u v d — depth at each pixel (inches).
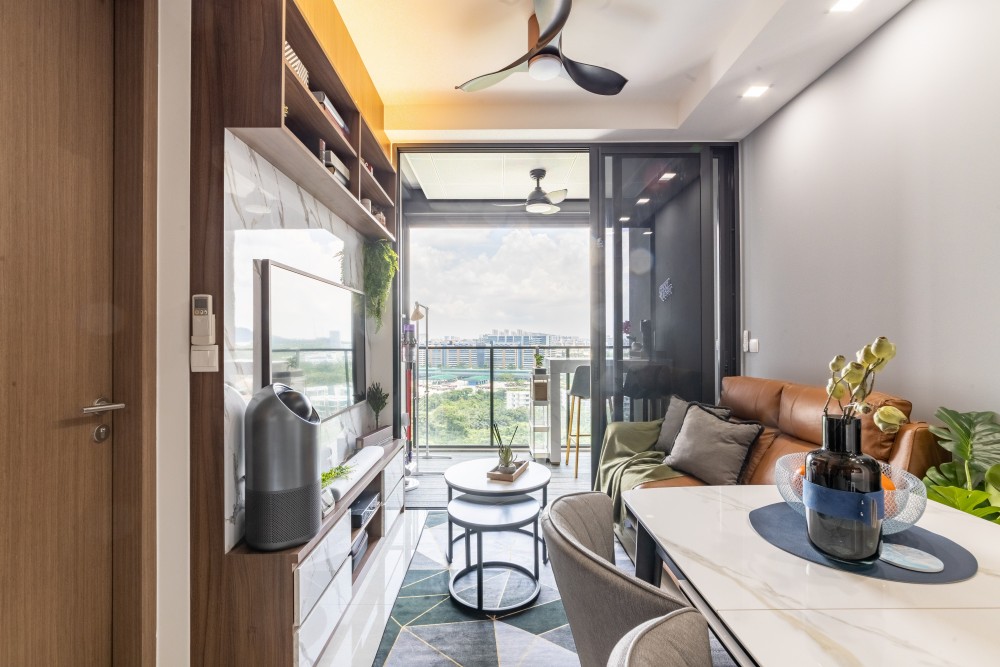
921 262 75.2
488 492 88.6
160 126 57.8
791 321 111.3
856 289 89.9
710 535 42.5
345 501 75.5
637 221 136.9
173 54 57.9
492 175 171.5
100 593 53.7
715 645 73.7
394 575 92.8
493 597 85.2
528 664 67.9
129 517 55.5
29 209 46.3
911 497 37.1
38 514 46.9
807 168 105.0
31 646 46.1
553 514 39.6
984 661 25.4
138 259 56.1
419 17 89.9
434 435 200.4
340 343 99.6
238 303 61.7
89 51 52.7
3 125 43.9
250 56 57.9
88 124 52.6
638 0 85.9
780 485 44.4
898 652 26.2
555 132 128.7
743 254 134.7
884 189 82.7
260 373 67.5
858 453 37.7
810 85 103.7
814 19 81.3
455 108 126.9
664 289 137.1
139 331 55.9
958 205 68.6
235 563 57.2
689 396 136.7
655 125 126.6
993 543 40.2
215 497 57.6
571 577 33.4
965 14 67.0
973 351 66.4
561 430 190.1
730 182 138.0
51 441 48.3
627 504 51.6
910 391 77.4
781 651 26.3
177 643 57.4
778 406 100.6
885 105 82.2
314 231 88.5
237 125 57.7
